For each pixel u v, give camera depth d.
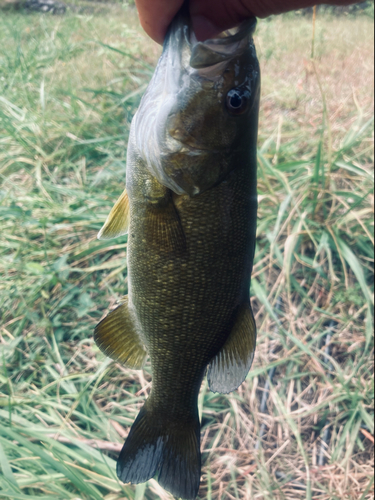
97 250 0.42
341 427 0.34
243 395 0.35
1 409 0.31
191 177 0.18
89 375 0.35
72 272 0.43
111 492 0.29
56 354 0.36
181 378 0.21
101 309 0.41
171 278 0.19
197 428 0.22
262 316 0.40
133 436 0.22
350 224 0.44
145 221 0.19
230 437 0.33
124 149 0.53
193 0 0.18
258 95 0.18
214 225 0.18
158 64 0.18
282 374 0.37
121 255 0.44
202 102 0.17
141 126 0.18
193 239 0.18
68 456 0.30
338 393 0.35
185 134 0.17
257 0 0.19
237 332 0.20
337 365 0.36
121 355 0.22
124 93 0.62
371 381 0.35
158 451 0.22
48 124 0.56
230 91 0.17
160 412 0.22
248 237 0.19
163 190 0.18
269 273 0.41
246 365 0.20
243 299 0.20
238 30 0.17
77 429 0.32
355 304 0.40
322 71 0.75
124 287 0.41
